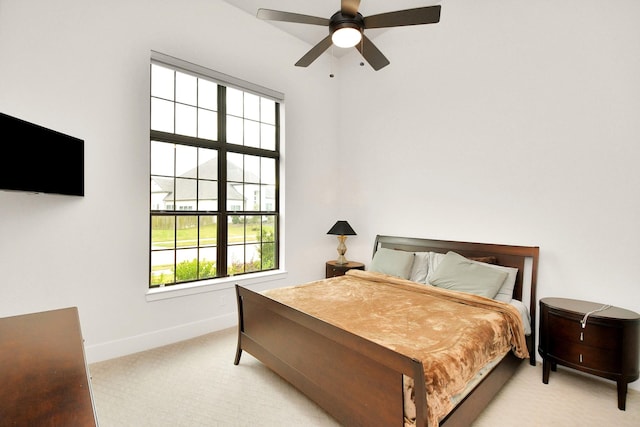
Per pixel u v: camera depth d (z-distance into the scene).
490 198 2.99
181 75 3.19
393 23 2.09
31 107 2.25
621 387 1.95
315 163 4.26
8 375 0.99
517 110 2.81
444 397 1.37
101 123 2.56
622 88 2.27
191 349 2.80
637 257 2.21
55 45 2.35
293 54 3.95
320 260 4.32
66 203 2.41
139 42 2.75
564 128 2.54
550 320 2.24
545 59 2.64
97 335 2.55
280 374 2.09
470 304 2.37
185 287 3.03
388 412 1.36
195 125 3.27
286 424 1.81
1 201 2.17
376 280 3.08
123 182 2.68
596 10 2.38
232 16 3.37
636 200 2.22
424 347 1.59
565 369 2.49
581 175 2.46
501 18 2.91
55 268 2.37
